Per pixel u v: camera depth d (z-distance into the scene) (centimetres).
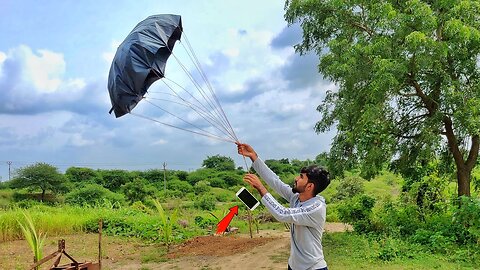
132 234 1784
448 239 1266
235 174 6094
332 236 1477
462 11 1334
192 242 1546
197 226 2066
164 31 512
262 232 2027
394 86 1331
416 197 1625
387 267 1052
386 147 1462
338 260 1140
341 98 1608
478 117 1341
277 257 1202
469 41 1345
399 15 1345
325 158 1612
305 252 418
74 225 1884
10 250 1416
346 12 1548
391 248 1175
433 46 1295
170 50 510
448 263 1100
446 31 1323
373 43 1407
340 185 3056
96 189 4150
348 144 1538
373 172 1476
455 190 1669
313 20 1602
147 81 498
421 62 1309
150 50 491
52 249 1457
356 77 1414
